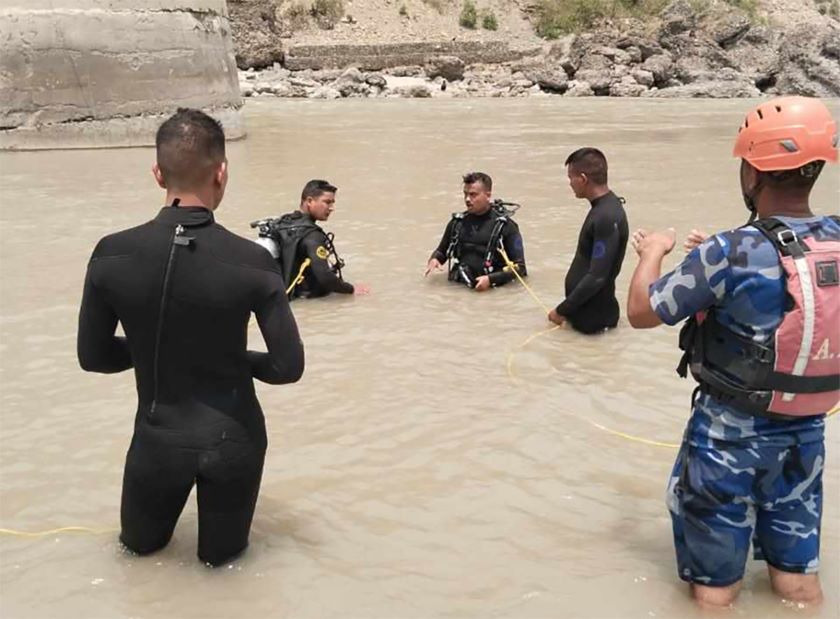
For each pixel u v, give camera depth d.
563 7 49.72
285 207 10.78
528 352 5.90
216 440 3.18
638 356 5.85
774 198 2.89
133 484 3.29
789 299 2.76
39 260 8.26
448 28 49.25
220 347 3.13
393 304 6.95
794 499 3.03
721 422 2.94
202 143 3.08
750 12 50.22
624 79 37.91
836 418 4.81
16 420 4.84
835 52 38.44
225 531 3.35
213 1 19.27
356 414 4.91
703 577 3.11
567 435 4.65
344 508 3.92
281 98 34.06
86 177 13.53
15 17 16.33
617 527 3.75
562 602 3.23
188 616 3.15
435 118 24.88
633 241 3.31
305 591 3.30
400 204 11.05
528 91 37.66
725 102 33.31
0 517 3.83
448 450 4.48
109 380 5.43
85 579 3.36
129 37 17.41
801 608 3.14
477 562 3.50
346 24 48.69
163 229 3.07
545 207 11.01
